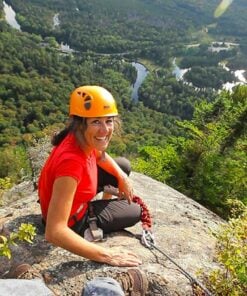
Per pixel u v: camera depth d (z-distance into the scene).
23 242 1.54
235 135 5.78
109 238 1.54
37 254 1.49
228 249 1.42
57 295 1.31
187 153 5.46
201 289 1.39
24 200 2.03
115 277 1.34
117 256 1.39
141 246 1.54
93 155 1.39
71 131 1.31
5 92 51.12
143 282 1.35
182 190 5.19
